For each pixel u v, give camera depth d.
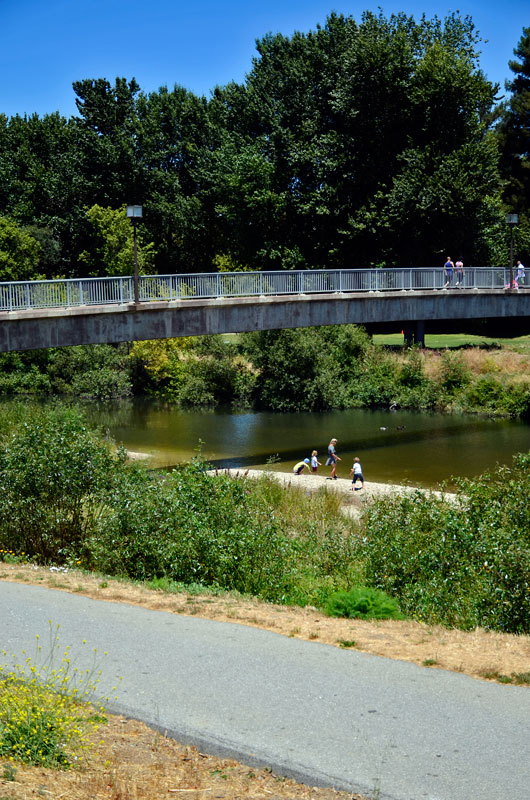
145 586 13.15
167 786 6.29
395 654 9.61
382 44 54.31
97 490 16.44
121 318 31.17
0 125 84.56
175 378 56.47
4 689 7.26
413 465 32.38
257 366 51.88
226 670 8.91
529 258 64.25
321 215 56.62
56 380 59.38
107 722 7.46
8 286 28.23
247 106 63.88
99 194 75.44
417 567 13.32
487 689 8.45
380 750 7.01
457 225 53.53
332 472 30.36
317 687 8.45
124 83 78.12
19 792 5.60
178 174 77.25
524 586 11.77
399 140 56.88
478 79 55.41
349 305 39.53
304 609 12.45
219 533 14.43
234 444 37.66
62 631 10.16
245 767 6.80
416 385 49.84
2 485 16.23
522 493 13.88
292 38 66.44
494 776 6.57
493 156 55.44
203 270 78.31
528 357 50.56
